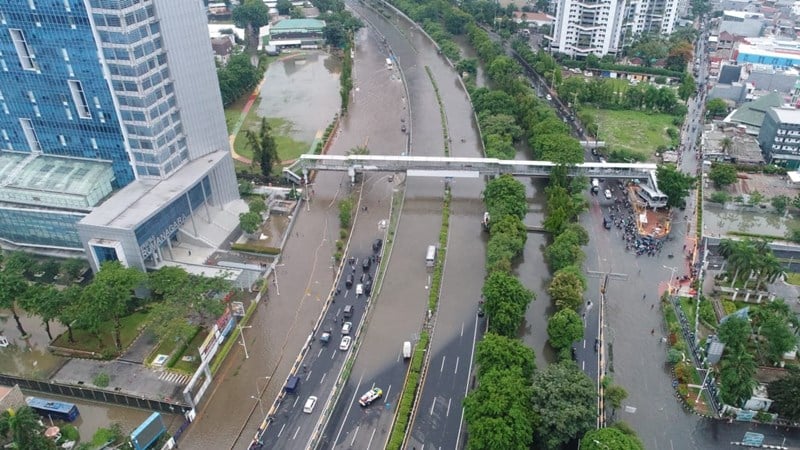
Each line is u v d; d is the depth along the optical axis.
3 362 175.12
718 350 167.38
